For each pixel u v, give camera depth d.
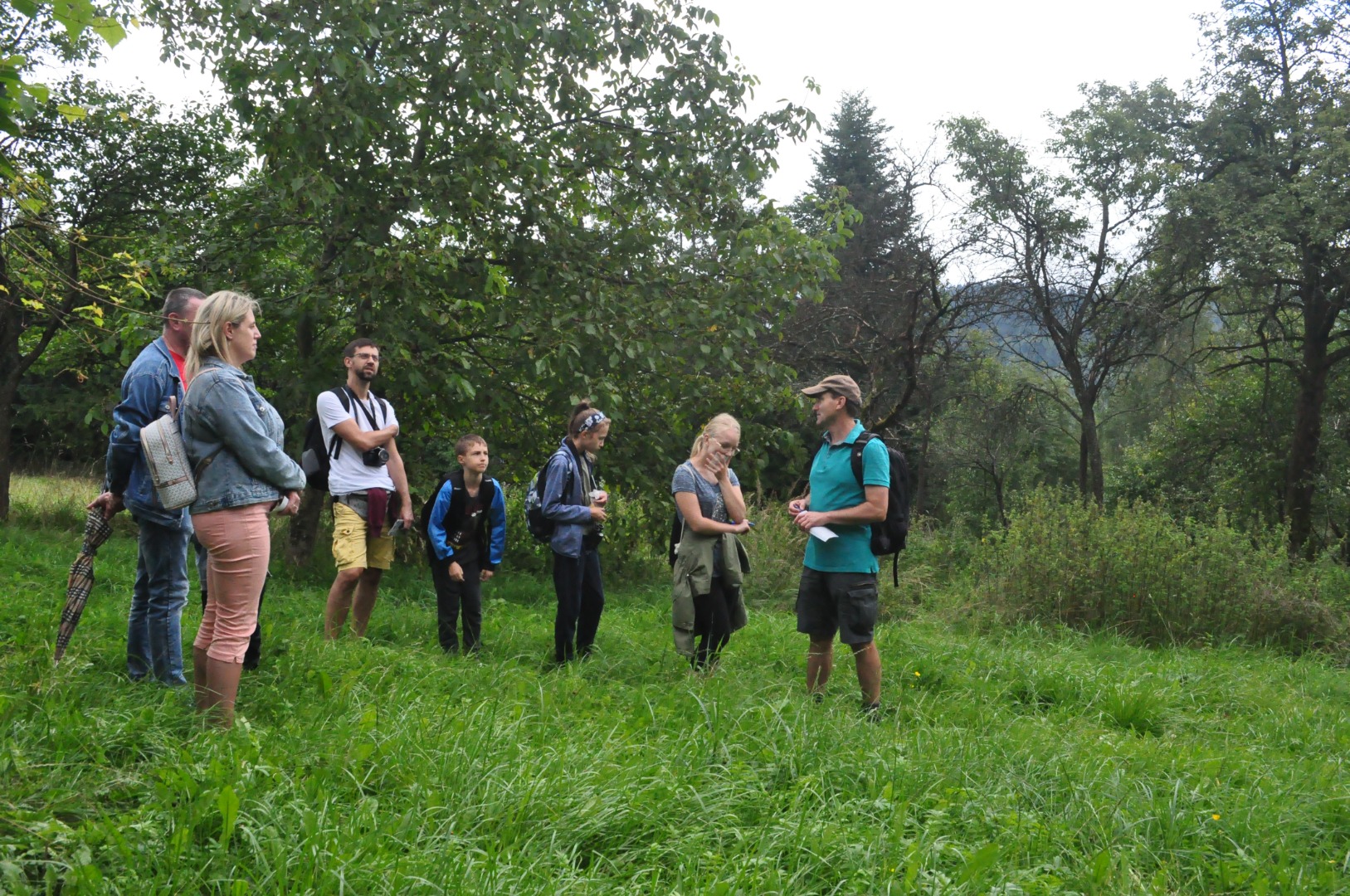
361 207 9.71
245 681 4.23
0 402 12.43
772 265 10.64
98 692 3.63
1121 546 10.16
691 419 11.79
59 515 12.70
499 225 10.58
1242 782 4.34
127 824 2.50
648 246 11.16
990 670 6.75
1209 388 24.55
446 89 9.86
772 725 4.01
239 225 10.54
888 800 3.39
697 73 10.46
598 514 6.15
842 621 5.20
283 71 8.56
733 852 2.87
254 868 2.40
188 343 4.20
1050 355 25.66
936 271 20.55
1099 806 3.60
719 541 5.92
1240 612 9.78
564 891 2.47
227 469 3.50
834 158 37.78
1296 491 22.12
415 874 2.43
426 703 4.02
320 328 10.98
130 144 13.35
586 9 9.98
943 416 27.02
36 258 5.30
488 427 11.19
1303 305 21.73
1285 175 20.95
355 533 5.98
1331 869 3.31
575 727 4.00
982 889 2.81
